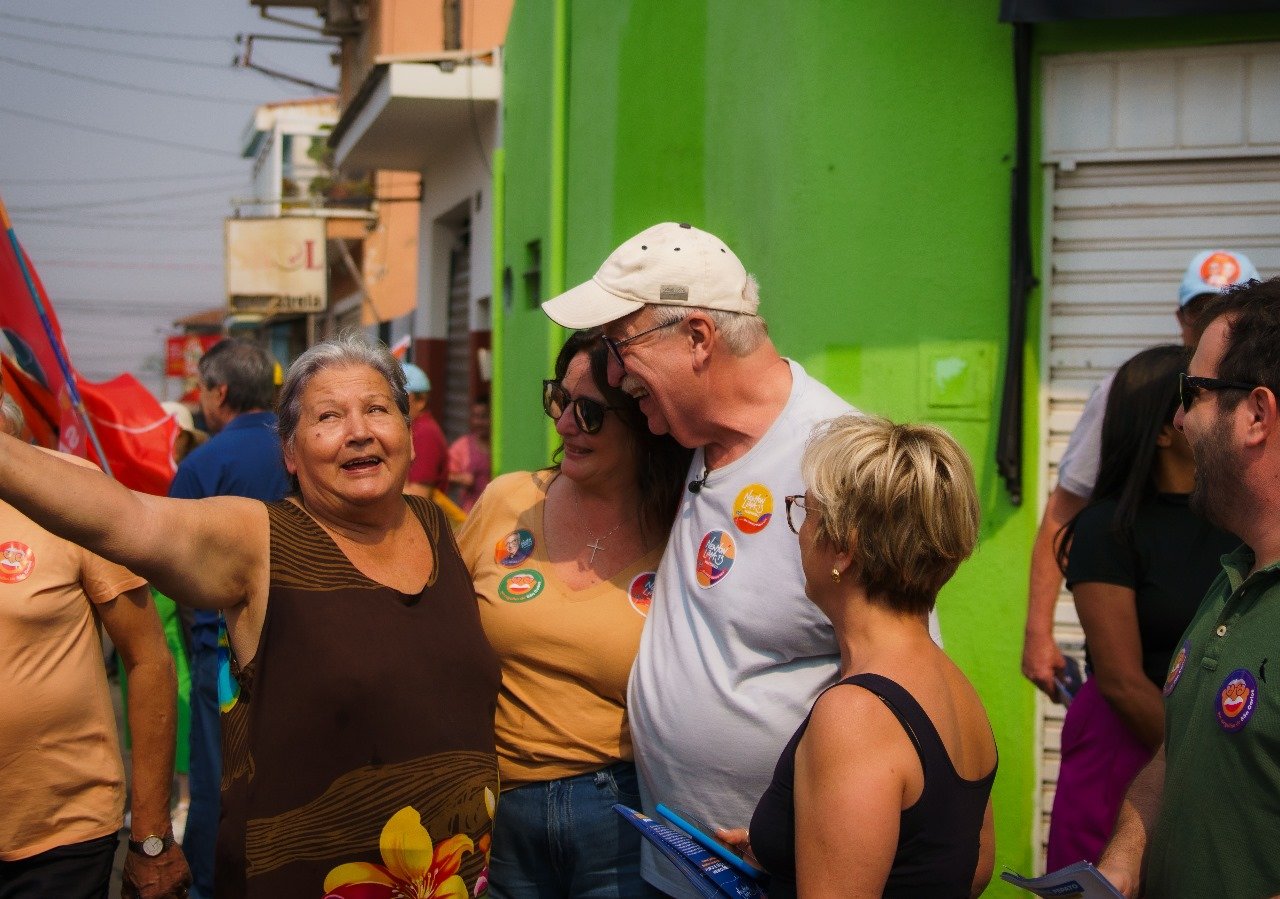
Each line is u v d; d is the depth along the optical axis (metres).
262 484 4.98
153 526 2.40
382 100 11.68
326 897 2.59
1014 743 4.77
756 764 2.71
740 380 2.82
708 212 6.20
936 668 2.16
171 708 3.45
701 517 2.87
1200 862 2.13
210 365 5.18
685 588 2.87
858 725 2.02
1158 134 4.68
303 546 2.70
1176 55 4.65
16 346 4.05
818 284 5.07
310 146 28.91
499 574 3.22
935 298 4.88
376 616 2.71
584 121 7.95
